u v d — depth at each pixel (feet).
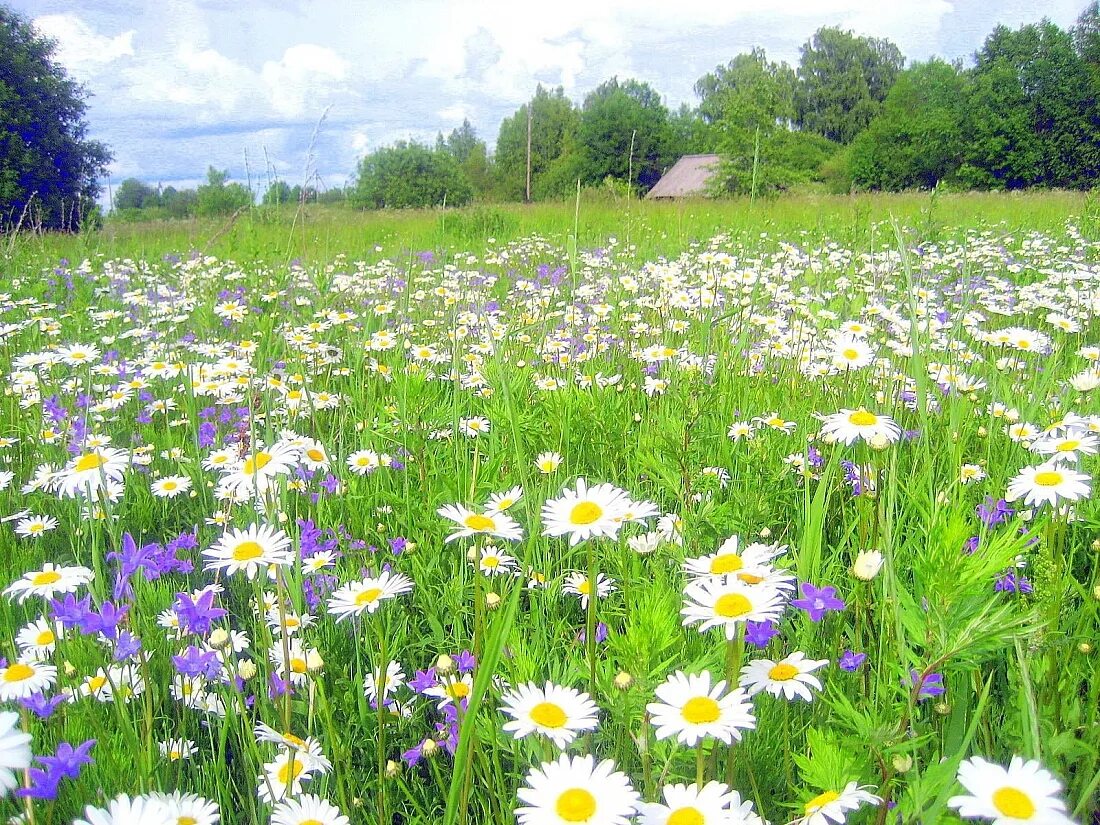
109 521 7.36
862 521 7.50
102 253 39.47
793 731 6.50
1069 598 7.55
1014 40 181.06
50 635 7.47
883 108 360.69
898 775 5.39
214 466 11.89
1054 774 5.21
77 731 6.71
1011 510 9.64
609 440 12.79
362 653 8.68
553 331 20.42
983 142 177.17
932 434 12.35
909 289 9.25
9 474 12.34
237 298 24.54
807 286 24.67
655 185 240.94
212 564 6.33
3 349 20.62
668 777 5.54
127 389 16.87
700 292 21.61
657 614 5.41
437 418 12.03
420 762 7.42
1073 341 19.35
